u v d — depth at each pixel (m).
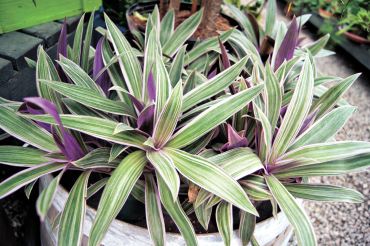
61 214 0.60
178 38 1.01
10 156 0.67
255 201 0.75
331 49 2.22
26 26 1.07
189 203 0.71
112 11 1.48
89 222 0.66
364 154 0.70
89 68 0.90
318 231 1.32
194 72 0.82
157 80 0.69
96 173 0.80
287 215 0.62
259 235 0.69
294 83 0.97
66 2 1.14
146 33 0.94
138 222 0.72
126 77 0.78
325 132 0.74
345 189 0.69
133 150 0.73
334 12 1.99
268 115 0.76
